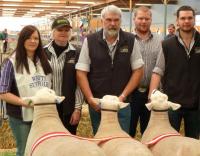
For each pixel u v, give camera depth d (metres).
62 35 4.69
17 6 19.12
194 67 4.73
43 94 3.87
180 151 3.37
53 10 19.45
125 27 11.97
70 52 4.77
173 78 4.77
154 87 4.81
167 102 4.06
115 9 4.47
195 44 4.71
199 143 3.42
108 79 4.59
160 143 3.66
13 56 4.25
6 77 4.17
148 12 5.39
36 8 19.50
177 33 4.78
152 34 5.49
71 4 15.07
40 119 3.81
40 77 4.25
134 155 3.10
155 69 4.88
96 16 15.47
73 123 4.87
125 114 4.65
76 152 2.92
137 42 5.03
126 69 4.62
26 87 4.16
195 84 4.75
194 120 4.84
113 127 3.88
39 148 3.36
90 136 7.90
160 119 4.05
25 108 4.16
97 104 4.23
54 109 3.90
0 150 7.14
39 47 4.32
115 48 4.58
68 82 4.74
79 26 13.97
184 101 4.74
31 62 4.25
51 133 3.53
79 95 4.88
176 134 3.81
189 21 4.62
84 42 4.67
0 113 7.75
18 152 4.32
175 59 4.73
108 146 3.41
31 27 4.24
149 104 4.05
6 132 7.57
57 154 3.04
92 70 4.65
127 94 4.57
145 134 4.07
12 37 12.98
